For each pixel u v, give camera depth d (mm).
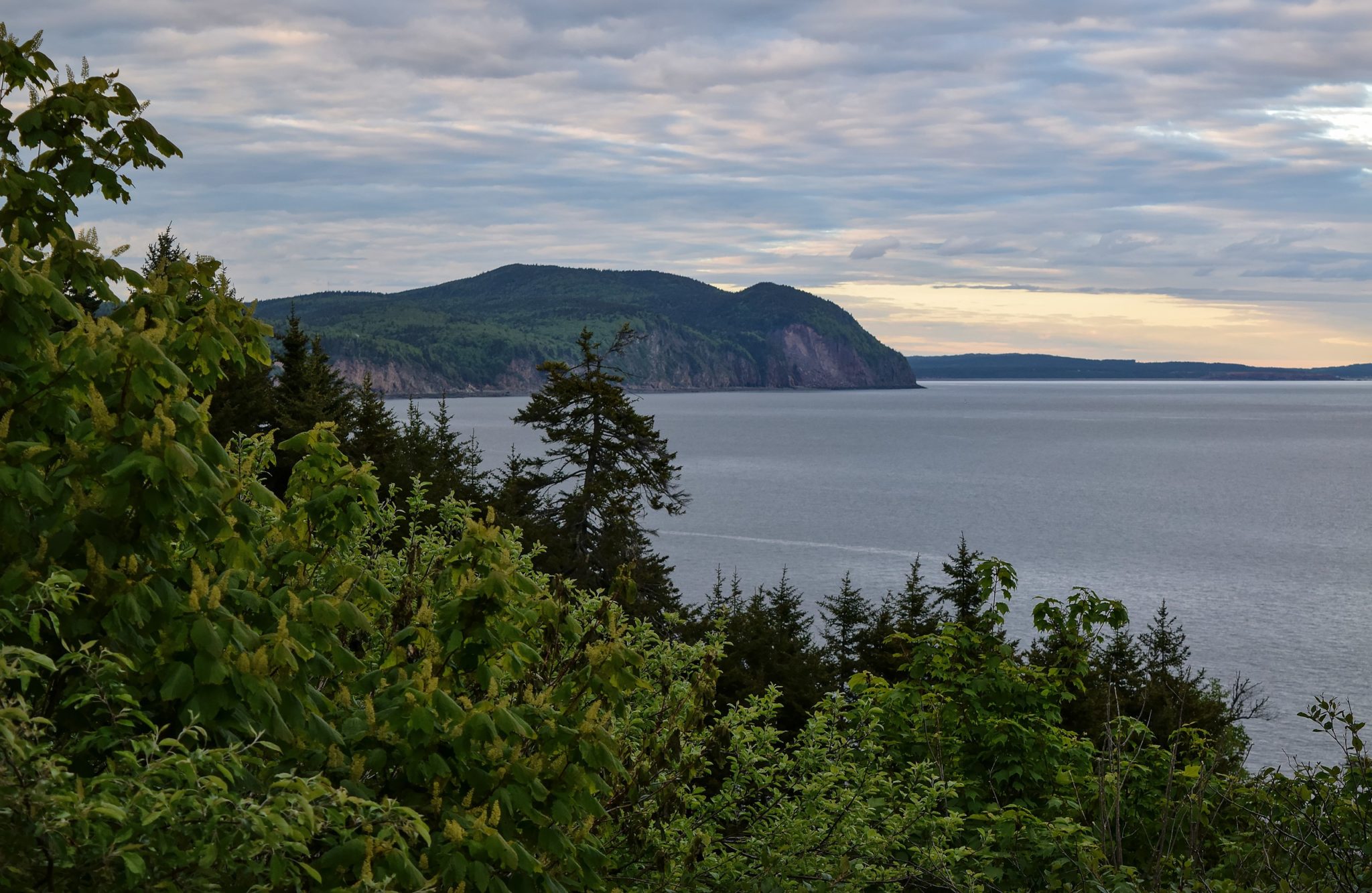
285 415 35344
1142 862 8828
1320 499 171875
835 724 8086
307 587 5586
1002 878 8094
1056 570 104750
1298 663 69312
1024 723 10141
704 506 152000
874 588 94250
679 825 6887
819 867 7164
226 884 3941
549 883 4824
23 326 4434
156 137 6234
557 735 5164
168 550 4855
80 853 3410
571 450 35156
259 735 3854
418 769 4660
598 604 7793
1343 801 7527
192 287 6031
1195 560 112000
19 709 3021
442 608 5254
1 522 4012
